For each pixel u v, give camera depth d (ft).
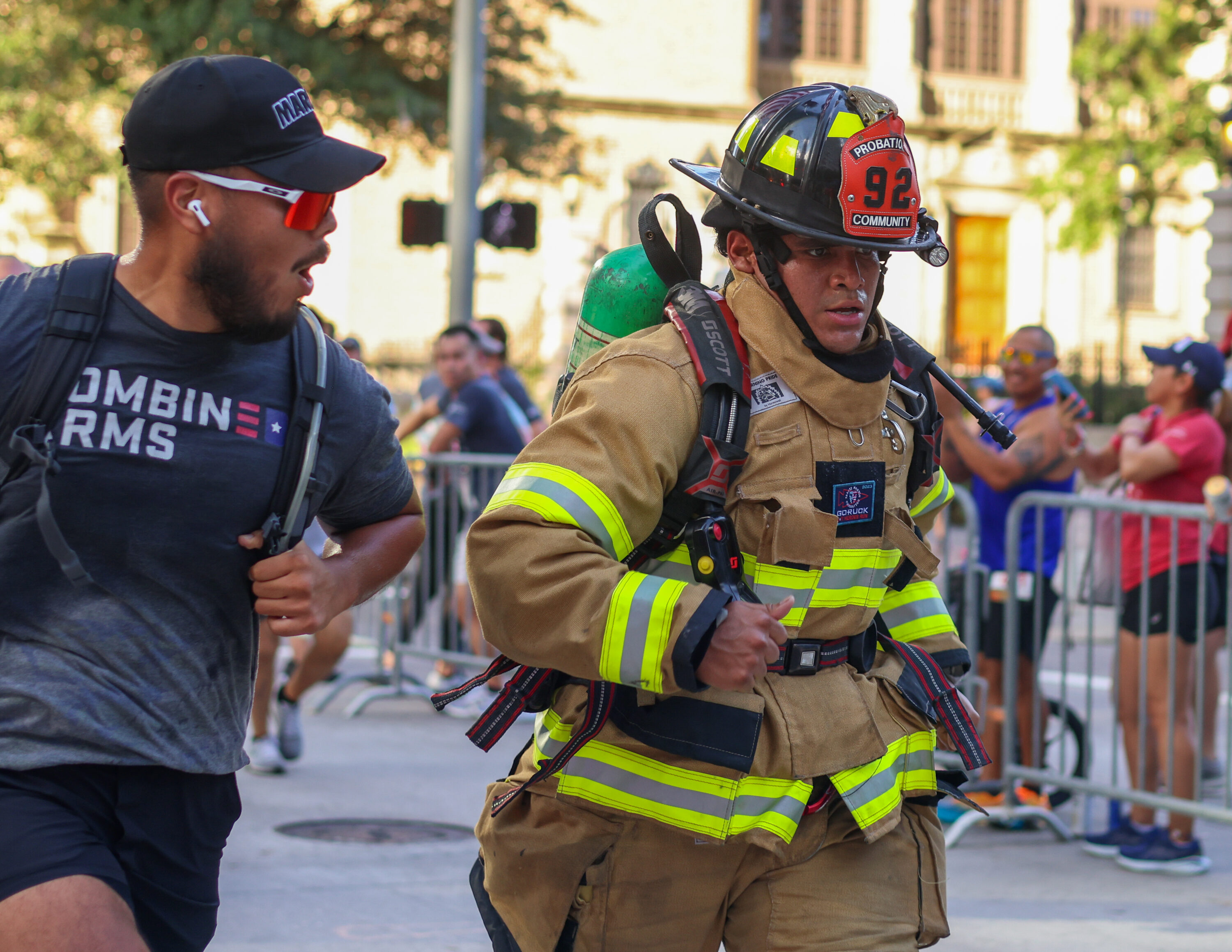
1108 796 26.07
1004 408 29.09
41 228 129.49
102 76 90.17
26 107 91.81
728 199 10.71
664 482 10.37
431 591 39.40
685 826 10.59
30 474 9.83
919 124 156.66
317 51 89.76
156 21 84.69
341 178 9.89
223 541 10.27
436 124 99.50
